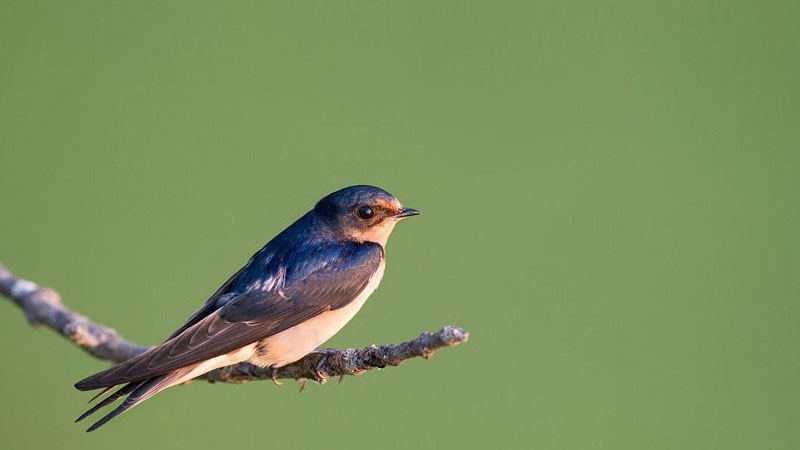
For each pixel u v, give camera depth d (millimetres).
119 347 12453
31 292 12938
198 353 11195
